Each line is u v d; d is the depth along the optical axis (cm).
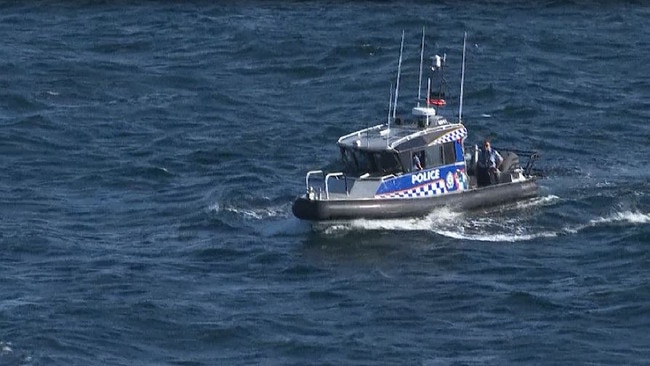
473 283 18425
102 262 19175
